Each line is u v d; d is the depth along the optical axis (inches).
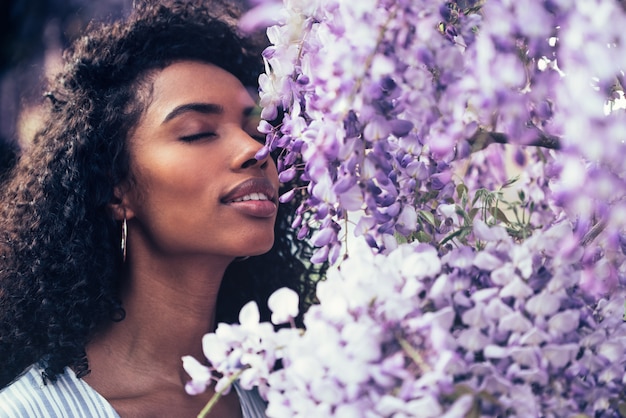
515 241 46.4
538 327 37.8
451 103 39.8
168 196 58.2
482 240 41.4
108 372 60.4
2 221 64.0
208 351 41.9
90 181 60.9
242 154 57.2
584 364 39.8
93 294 60.4
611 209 40.8
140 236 60.8
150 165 58.4
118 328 61.5
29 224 62.1
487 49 38.3
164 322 60.7
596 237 42.5
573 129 37.8
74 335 59.7
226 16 65.8
